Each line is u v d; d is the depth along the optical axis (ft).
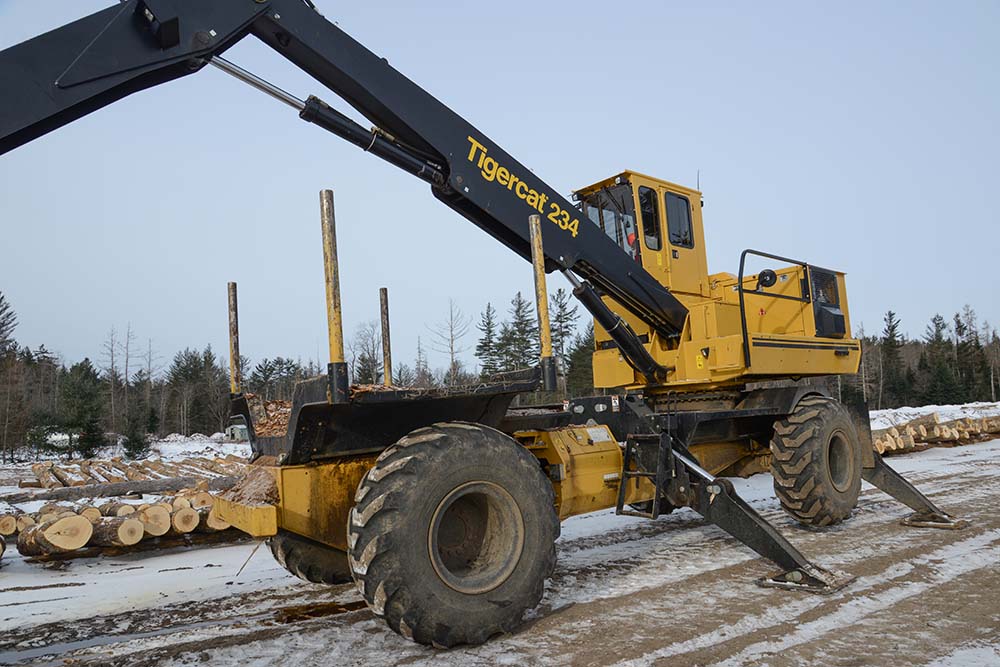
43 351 170.71
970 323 222.28
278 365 169.17
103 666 10.12
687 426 16.69
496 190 14.70
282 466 11.06
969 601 12.05
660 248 21.04
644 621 11.32
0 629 12.33
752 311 21.49
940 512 19.22
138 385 144.87
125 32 10.09
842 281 23.75
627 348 18.84
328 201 9.76
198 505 21.98
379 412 11.37
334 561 13.34
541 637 10.62
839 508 18.62
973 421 49.80
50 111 9.36
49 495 26.55
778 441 18.72
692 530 19.45
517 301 128.57
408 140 13.87
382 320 16.08
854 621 11.10
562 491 13.97
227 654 10.34
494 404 12.66
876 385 174.50
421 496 9.68
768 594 12.81
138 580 16.31
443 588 9.74
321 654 10.15
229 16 10.91
